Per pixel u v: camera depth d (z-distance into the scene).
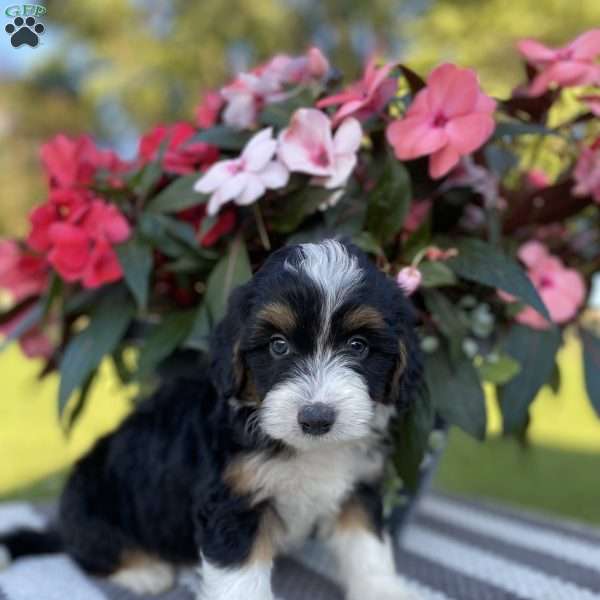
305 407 0.40
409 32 2.44
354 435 0.41
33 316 0.58
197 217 0.56
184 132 0.59
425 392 0.47
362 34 2.63
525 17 2.16
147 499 0.50
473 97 0.49
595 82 0.52
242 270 0.51
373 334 0.42
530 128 0.51
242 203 0.49
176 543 0.50
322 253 0.43
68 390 0.53
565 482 0.99
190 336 0.51
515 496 0.94
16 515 0.68
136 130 3.06
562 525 0.67
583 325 0.59
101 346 0.54
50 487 0.92
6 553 0.56
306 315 0.41
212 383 0.47
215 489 0.45
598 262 0.60
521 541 0.61
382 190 0.49
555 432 1.24
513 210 0.57
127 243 0.54
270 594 0.45
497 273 0.48
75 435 1.18
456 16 2.24
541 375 0.52
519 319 0.53
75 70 3.11
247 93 0.55
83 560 0.53
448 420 0.48
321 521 0.50
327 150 0.49
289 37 2.81
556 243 0.60
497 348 0.54
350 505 0.49
